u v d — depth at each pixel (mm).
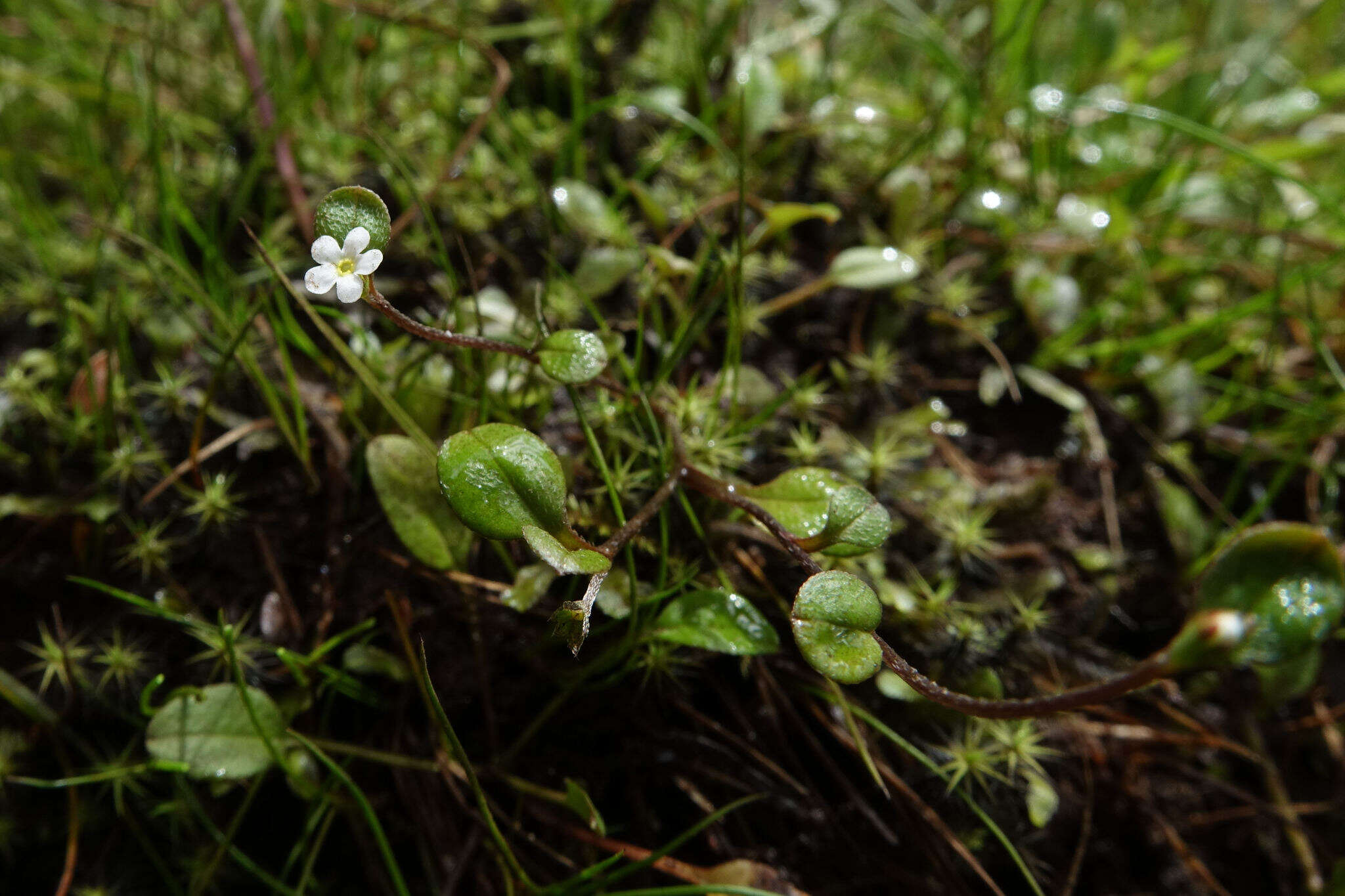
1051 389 137
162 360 131
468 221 139
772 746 118
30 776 120
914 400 137
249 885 119
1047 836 120
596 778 118
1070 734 122
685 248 141
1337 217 154
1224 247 164
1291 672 126
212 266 135
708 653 118
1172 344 147
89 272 139
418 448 114
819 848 117
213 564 122
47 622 123
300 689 115
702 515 120
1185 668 84
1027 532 130
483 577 119
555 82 154
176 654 120
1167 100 199
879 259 131
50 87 159
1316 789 130
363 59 149
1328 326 153
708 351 133
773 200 146
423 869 117
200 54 169
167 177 143
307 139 149
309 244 138
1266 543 92
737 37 161
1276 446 142
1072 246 146
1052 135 165
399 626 116
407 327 100
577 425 126
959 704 91
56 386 131
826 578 93
